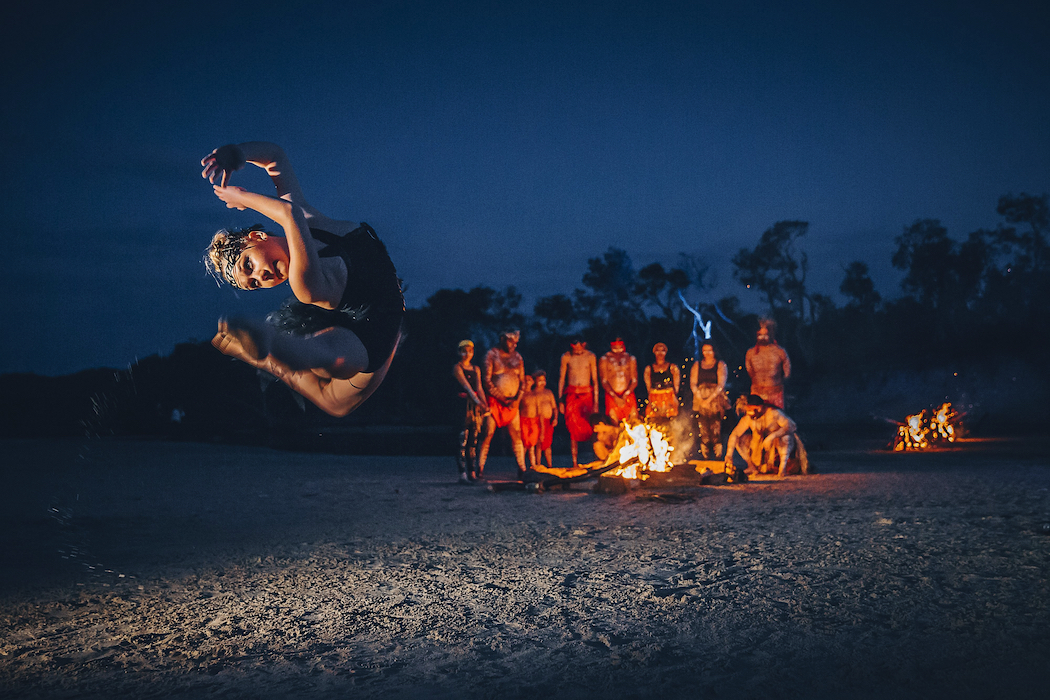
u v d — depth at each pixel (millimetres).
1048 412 54281
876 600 5875
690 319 77812
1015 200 77125
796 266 80688
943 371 66062
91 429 42594
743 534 9008
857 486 13617
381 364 3312
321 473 18219
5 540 9633
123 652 5176
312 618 5895
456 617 5820
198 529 10398
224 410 44750
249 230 3312
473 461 16172
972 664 4441
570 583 6816
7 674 4785
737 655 4734
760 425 16156
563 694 4191
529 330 79312
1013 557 7246
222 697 4305
